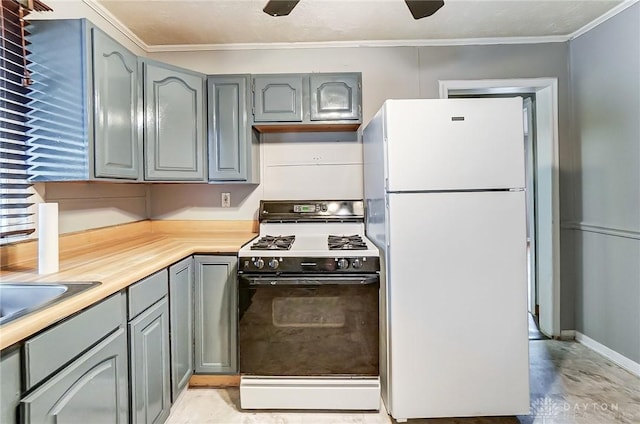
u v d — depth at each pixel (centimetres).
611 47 234
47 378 94
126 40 243
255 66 270
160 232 270
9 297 121
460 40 266
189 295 198
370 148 227
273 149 271
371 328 187
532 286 323
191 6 214
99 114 164
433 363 178
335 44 267
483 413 179
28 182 157
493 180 176
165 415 167
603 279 246
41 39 158
